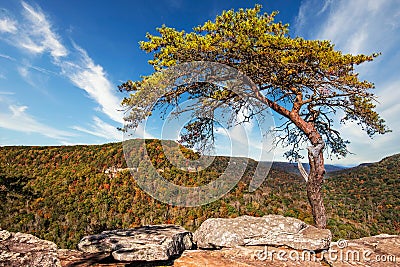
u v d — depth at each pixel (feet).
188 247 14.74
